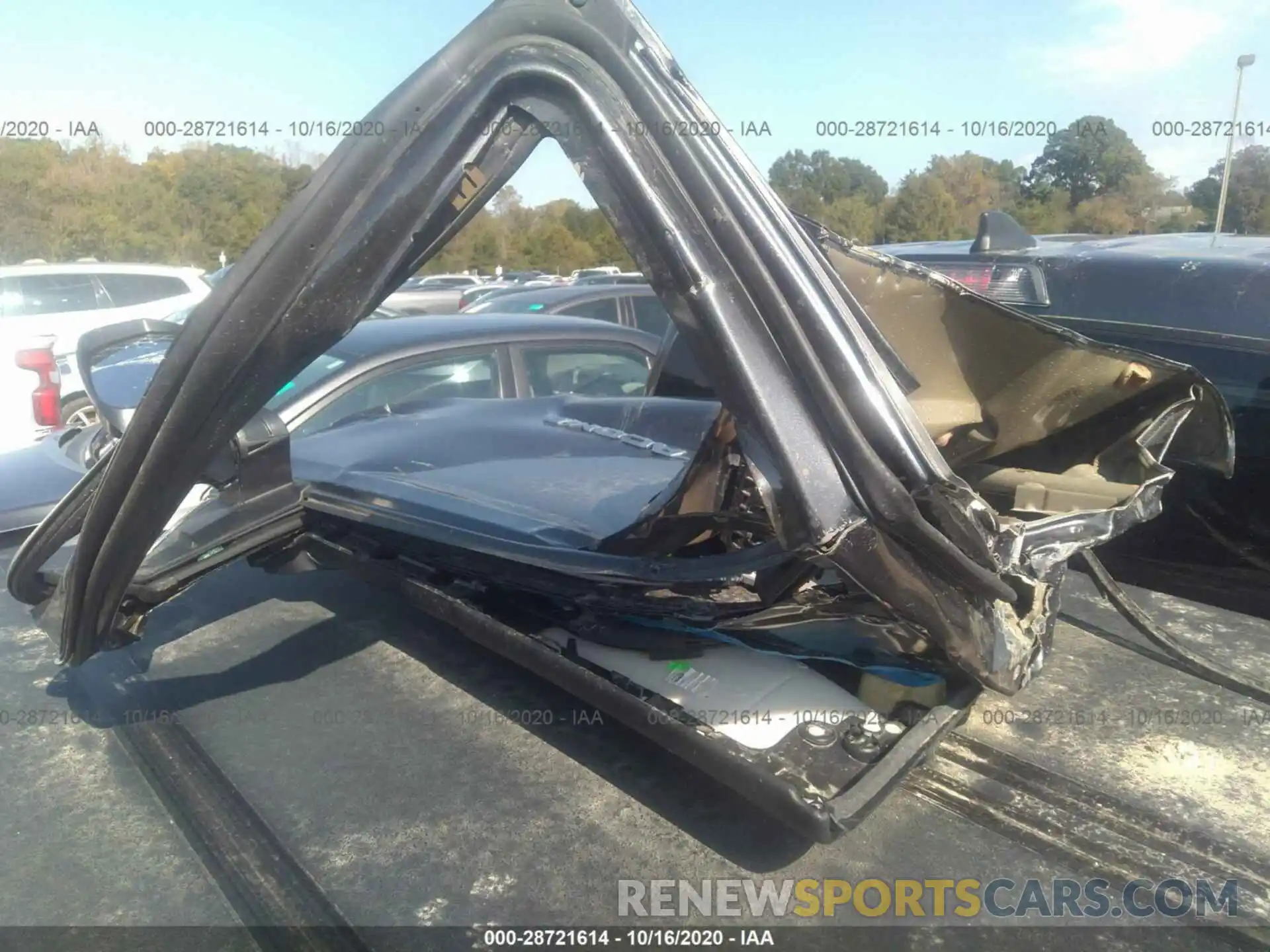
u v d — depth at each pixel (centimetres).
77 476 272
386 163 143
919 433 135
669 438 261
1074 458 213
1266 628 221
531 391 450
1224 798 153
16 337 750
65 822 146
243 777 159
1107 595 204
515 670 196
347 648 207
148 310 1156
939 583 141
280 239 145
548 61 138
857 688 171
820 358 133
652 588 167
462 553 199
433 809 150
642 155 134
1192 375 187
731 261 133
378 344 398
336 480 234
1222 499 308
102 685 193
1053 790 155
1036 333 189
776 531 138
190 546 204
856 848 142
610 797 154
